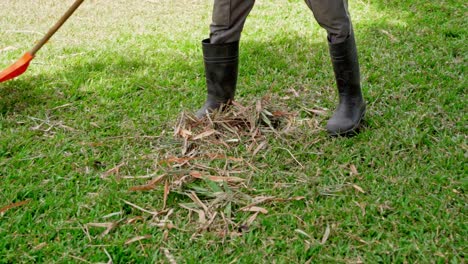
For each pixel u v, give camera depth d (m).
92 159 3.22
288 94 3.95
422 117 3.54
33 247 2.58
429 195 2.84
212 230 2.68
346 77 3.37
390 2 5.67
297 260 2.48
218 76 3.46
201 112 3.54
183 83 4.16
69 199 2.91
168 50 4.72
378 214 2.75
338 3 3.18
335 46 3.30
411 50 4.56
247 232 2.66
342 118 3.40
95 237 2.64
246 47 4.72
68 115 3.72
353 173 3.06
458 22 5.12
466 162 3.12
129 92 4.03
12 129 3.53
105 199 2.89
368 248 2.53
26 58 3.59
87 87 4.07
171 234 2.65
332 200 2.84
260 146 3.29
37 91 4.00
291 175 3.05
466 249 2.49
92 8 5.77
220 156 3.20
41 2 5.96
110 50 4.71
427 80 4.06
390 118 3.58
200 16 5.54
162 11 5.68
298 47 4.72
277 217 2.73
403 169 3.06
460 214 2.71
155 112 3.74
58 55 4.63
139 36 5.04
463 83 3.95
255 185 3.00
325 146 3.32
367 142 3.33
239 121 3.50
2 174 3.13
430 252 2.48
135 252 2.53
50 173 3.12
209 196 2.89
